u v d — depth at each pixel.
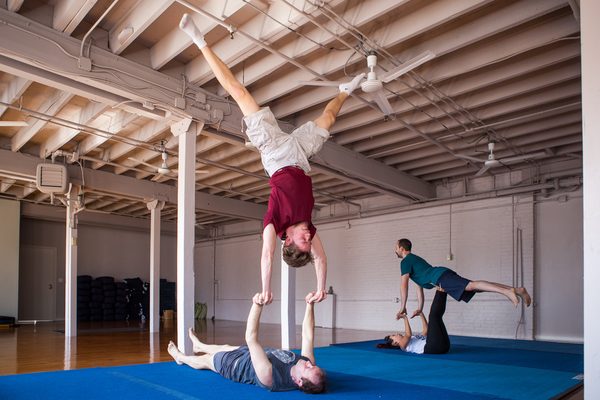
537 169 10.60
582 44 2.89
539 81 6.88
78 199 11.15
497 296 10.86
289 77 6.92
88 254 17.42
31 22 5.37
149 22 5.36
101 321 16.67
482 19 5.62
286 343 8.04
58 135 9.35
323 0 5.11
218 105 7.29
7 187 13.20
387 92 7.32
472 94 7.50
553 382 4.92
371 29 5.91
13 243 14.27
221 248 18.45
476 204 11.48
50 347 8.69
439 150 9.88
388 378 5.08
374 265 13.33
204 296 18.89
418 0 5.39
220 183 13.20
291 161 3.30
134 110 6.82
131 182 12.05
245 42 5.83
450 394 4.27
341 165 9.41
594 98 2.82
